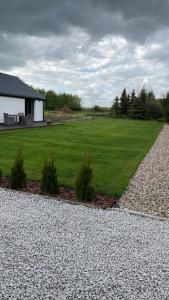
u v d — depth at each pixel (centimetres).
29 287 293
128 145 1354
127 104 4366
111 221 470
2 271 317
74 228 436
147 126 2705
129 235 422
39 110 2400
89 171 570
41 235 407
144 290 299
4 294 280
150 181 739
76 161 907
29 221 454
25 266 329
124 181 711
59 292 288
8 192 594
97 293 290
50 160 600
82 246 381
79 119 3155
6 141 1259
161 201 590
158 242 405
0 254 353
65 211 504
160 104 4056
